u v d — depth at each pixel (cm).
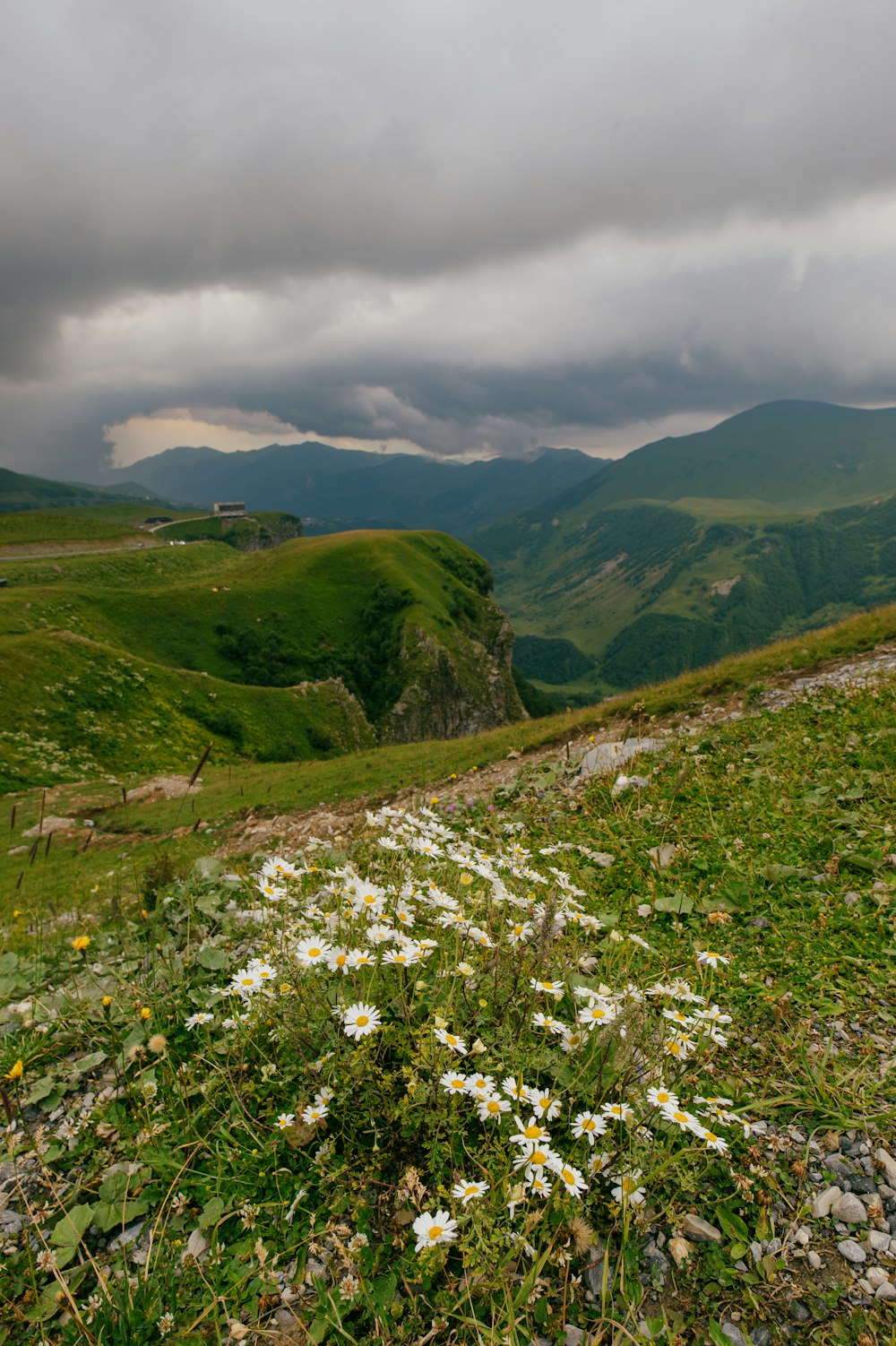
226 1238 342
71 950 627
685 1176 344
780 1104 419
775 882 700
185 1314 301
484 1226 300
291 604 16525
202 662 13975
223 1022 434
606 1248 306
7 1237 353
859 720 1172
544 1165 308
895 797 833
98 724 7788
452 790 1839
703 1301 310
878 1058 446
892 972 528
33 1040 492
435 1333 284
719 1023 455
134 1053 437
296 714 10719
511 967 435
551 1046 404
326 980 422
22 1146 397
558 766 1340
